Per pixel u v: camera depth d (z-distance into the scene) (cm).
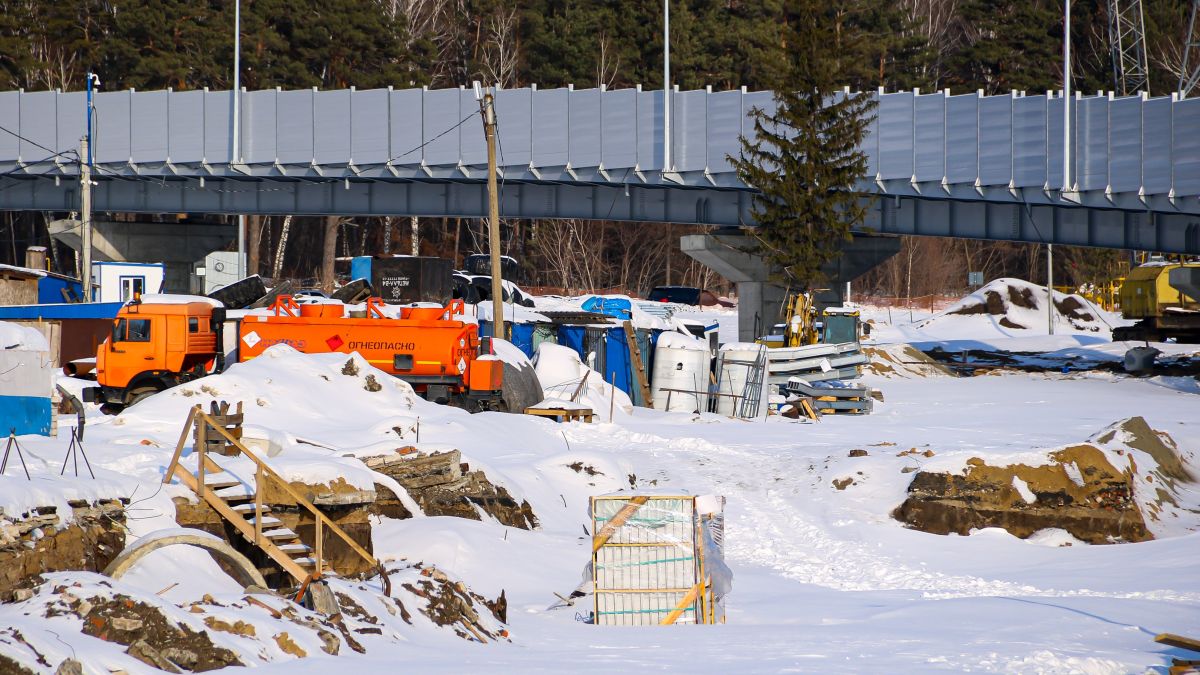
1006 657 4834
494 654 4903
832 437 13662
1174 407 17562
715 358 17888
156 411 10319
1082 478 10256
